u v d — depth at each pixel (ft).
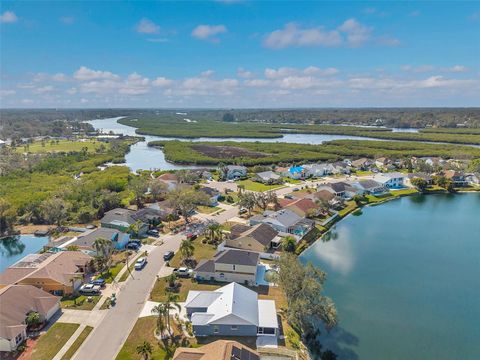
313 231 316.81
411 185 494.59
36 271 212.84
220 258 226.17
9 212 317.83
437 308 209.05
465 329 189.47
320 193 398.83
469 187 493.36
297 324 175.73
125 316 185.26
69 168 587.27
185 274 230.48
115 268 239.09
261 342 165.89
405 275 248.73
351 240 310.04
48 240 304.30
